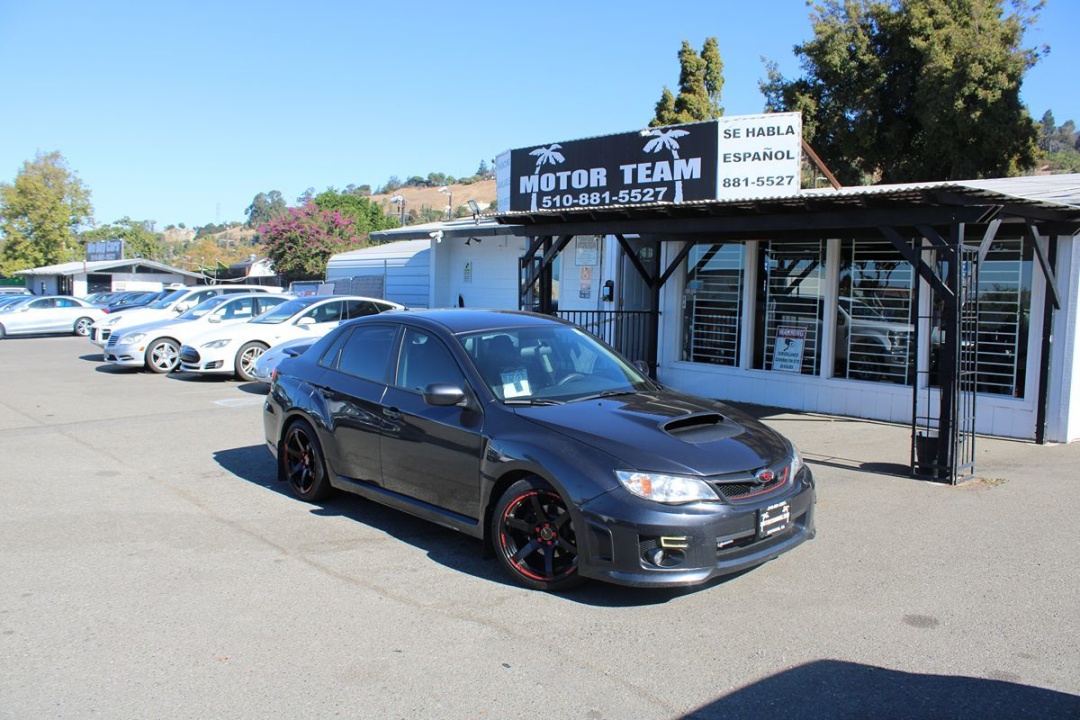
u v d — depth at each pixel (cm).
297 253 3284
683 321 1247
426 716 338
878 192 706
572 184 1402
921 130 2542
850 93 2606
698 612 443
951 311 707
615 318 1335
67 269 4709
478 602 457
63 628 421
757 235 1125
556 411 498
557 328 617
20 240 6275
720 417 511
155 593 469
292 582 488
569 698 352
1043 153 2428
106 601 457
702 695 355
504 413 504
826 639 410
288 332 1441
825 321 1079
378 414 577
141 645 402
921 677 371
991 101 2295
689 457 445
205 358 1392
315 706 345
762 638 411
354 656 391
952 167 2453
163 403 1186
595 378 575
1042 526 594
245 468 784
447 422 524
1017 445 873
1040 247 812
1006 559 526
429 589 477
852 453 837
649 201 1290
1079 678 371
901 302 1015
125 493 691
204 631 418
